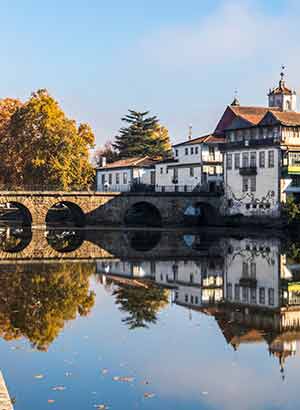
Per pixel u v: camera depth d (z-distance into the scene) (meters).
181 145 104.75
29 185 94.62
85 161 98.94
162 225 93.25
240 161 91.12
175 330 25.22
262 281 38.34
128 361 20.89
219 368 20.33
